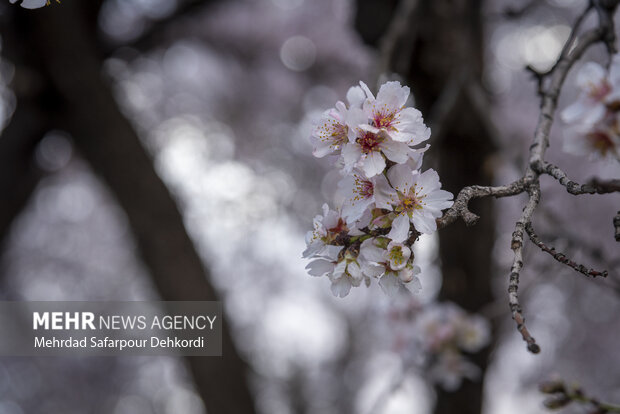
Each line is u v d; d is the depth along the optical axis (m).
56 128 3.44
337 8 5.93
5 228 3.70
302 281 8.15
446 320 2.29
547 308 5.03
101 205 7.29
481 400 2.57
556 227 1.64
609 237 4.72
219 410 3.25
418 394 3.94
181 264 3.33
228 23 5.79
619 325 5.52
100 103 3.31
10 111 3.75
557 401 1.16
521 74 5.24
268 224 6.96
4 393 7.82
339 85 6.04
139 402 9.14
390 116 0.80
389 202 0.77
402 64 1.92
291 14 6.00
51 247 7.57
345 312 8.05
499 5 4.40
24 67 3.22
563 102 3.93
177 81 6.23
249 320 8.56
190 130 6.67
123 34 4.57
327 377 8.67
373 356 7.94
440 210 0.76
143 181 3.35
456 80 1.96
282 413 8.54
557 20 4.66
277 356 8.63
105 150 3.31
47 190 6.88
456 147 2.44
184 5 3.89
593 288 4.73
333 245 0.80
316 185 6.71
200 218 6.79
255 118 6.68
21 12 3.09
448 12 2.34
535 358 5.67
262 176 6.92
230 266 7.65
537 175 0.76
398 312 2.30
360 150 0.79
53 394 8.06
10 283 7.13
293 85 6.38
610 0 1.19
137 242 3.38
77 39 3.32
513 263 0.65
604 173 1.76
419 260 2.46
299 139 6.67
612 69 1.09
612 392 3.37
